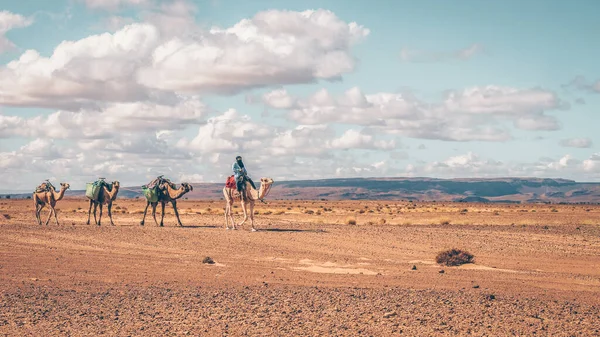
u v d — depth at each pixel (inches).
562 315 610.5
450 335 527.2
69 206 3887.8
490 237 1456.7
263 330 542.3
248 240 1312.7
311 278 859.4
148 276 863.1
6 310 620.1
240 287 772.0
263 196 1489.9
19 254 1071.6
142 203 5014.8
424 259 1089.4
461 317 594.9
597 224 2063.2
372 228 1656.0
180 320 581.3
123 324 565.3
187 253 1118.4
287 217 2524.6
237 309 630.5
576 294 755.4
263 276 872.3
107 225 1659.7
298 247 1218.6
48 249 1147.3
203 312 616.1
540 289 789.2
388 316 595.8
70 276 858.1
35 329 546.0
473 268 980.6
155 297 697.6
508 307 644.7
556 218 2613.2
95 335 524.7
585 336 526.9
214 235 1391.5
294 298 690.2
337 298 688.4
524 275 912.9
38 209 1688.0
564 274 930.1
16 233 1366.9
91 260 1015.6
